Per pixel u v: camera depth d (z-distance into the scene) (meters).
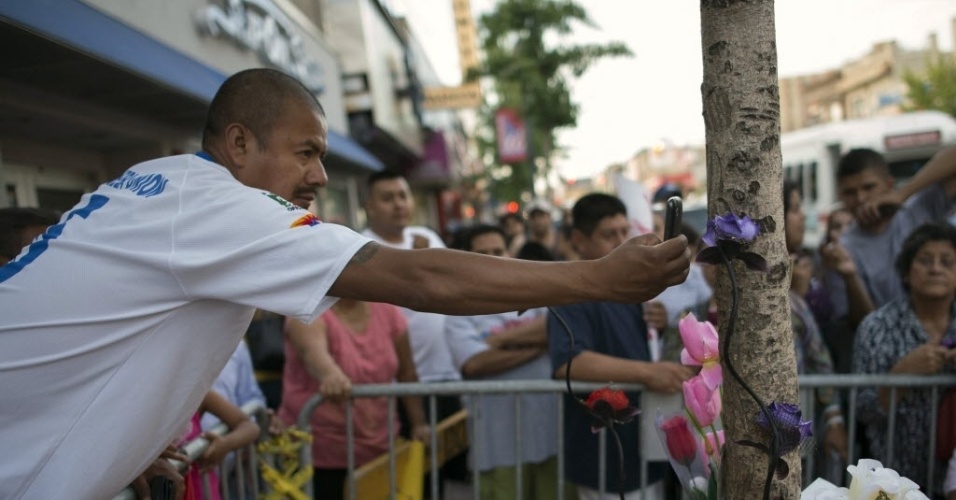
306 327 2.79
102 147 4.69
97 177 4.72
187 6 4.87
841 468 2.69
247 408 2.45
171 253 1.15
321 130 1.37
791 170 12.61
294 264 1.11
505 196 25.59
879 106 31.30
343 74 10.02
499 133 17.52
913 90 23.58
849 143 11.08
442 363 3.63
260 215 1.15
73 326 1.18
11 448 1.18
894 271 3.49
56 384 1.19
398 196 3.95
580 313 2.47
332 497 2.96
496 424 2.93
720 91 1.09
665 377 2.23
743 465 1.17
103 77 3.50
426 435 3.00
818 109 38.38
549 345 2.50
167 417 1.27
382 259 1.09
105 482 1.21
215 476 2.33
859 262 3.63
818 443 2.76
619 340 2.50
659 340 2.90
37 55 3.04
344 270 1.09
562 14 17.44
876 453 2.51
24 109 3.49
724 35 1.08
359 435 2.96
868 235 3.63
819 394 2.72
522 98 17.42
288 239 1.12
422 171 16.22
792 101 39.88
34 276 1.20
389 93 11.44
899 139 10.61
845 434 2.87
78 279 1.18
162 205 1.20
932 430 2.27
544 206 7.80
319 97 8.01
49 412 1.20
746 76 1.08
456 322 3.11
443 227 21.72
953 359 2.26
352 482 2.55
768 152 1.09
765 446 1.11
